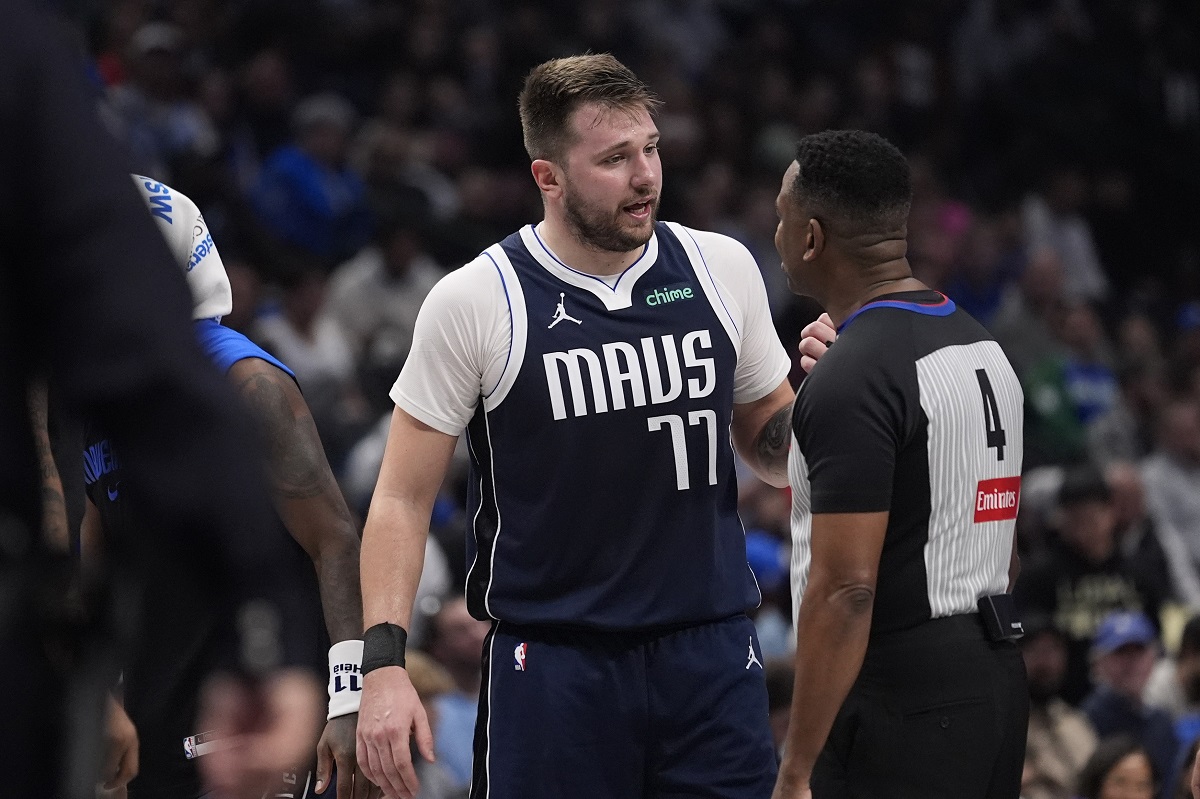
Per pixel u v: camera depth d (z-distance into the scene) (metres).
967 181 48.81
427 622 19.53
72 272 4.92
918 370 9.75
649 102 11.16
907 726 9.85
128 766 9.40
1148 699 22.73
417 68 41.31
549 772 11.01
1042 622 20.97
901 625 9.87
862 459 9.47
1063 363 35.28
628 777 11.14
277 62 37.91
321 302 29.20
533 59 42.00
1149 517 28.30
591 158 10.88
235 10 39.72
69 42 5.38
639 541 11.02
